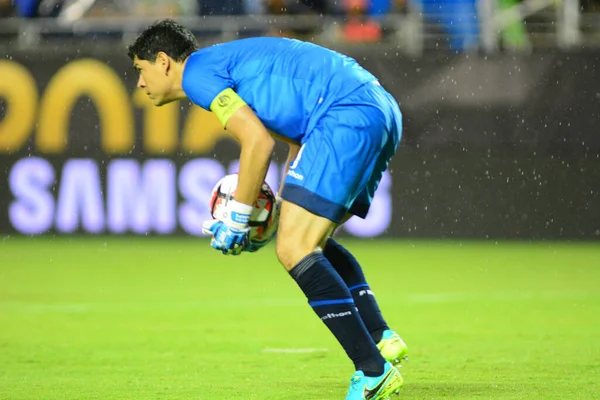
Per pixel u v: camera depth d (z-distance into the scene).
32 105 53.00
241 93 15.09
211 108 14.89
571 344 22.20
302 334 23.81
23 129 53.12
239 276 37.62
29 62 53.03
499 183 50.06
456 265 40.91
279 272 39.06
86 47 52.56
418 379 17.91
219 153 51.47
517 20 52.25
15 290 33.16
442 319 26.33
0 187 53.31
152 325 25.31
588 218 49.56
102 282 35.47
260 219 15.83
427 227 51.00
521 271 38.75
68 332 24.12
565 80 49.25
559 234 49.72
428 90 50.38
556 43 52.16
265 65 15.08
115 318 26.58
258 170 14.44
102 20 55.00
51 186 52.88
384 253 45.88
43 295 31.80
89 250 47.41
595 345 22.05
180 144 51.81
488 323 25.58
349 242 51.00
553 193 49.72
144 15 56.72
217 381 17.75
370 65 50.84
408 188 51.06
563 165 49.59
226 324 25.48
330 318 14.29
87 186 52.53
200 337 23.31
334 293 14.27
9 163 53.22
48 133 52.84
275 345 22.17
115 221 52.47
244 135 14.45
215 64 15.09
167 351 21.31
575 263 41.56
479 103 50.00
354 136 14.50
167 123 51.88
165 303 29.80
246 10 54.44
